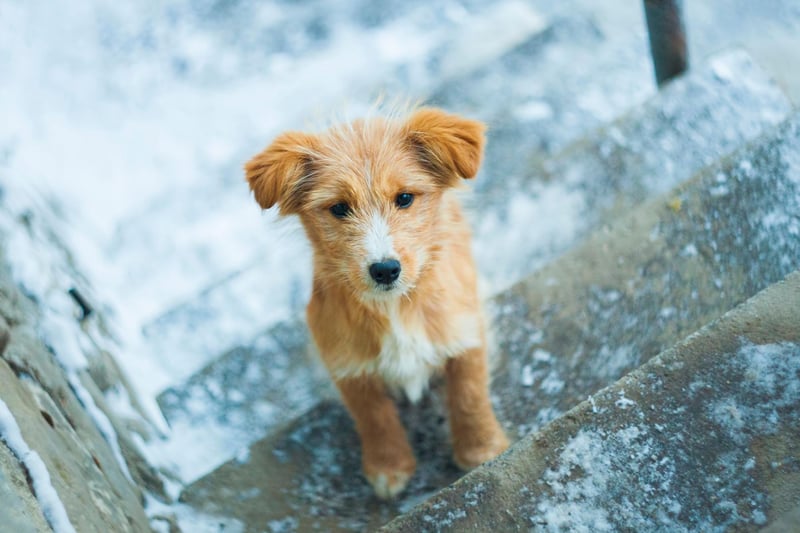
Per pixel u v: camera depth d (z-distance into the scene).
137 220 1.84
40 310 1.36
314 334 1.37
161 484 1.33
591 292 1.39
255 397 1.44
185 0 2.70
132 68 2.51
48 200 1.79
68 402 1.26
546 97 1.80
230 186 1.88
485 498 1.15
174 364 1.54
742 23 2.15
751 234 1.35
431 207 1.32
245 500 1.33
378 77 2.25
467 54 2.25
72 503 1.13
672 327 1.34
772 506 1.12
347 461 1.37
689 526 1.12
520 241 1.53
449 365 1.37
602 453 1.15
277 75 2.46
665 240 1.38
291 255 1.61
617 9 2.07
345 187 1.29
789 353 1.16
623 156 1.55
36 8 2.61
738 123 1.54
